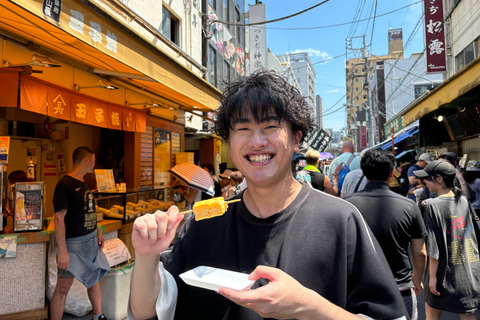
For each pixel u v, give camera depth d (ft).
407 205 8.14
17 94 11.75
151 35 22.99
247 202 4.21
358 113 110.63
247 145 3.80
